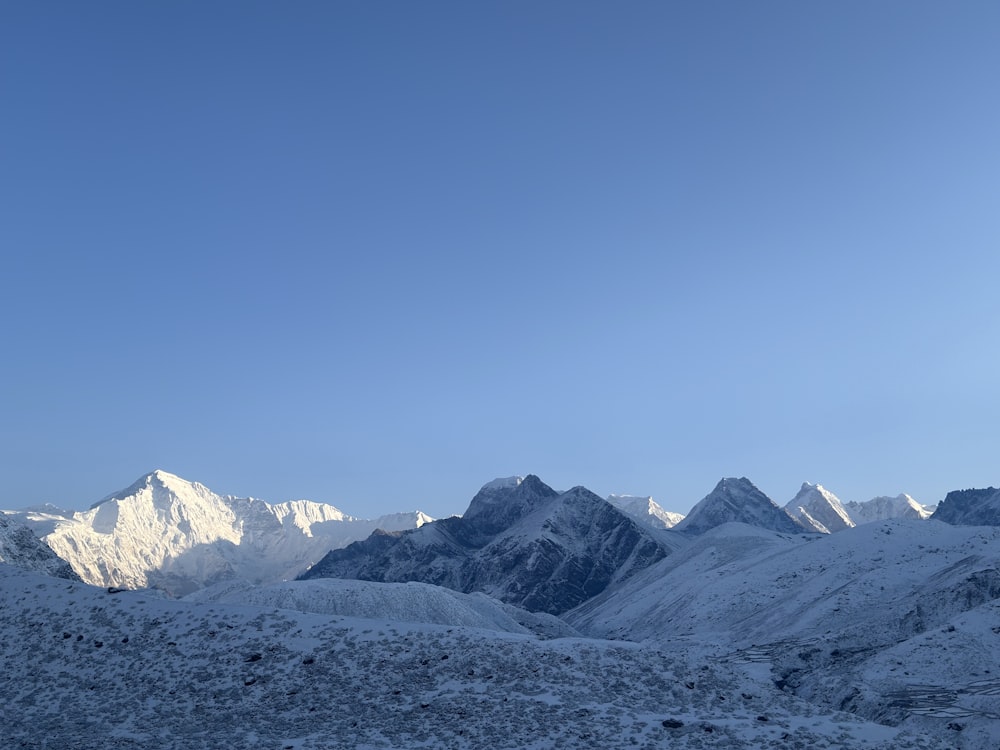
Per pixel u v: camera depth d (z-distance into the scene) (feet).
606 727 155.53
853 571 603.67
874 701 301.22
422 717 161.68
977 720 254.06
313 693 172.65
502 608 584.40
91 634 200.64
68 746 150.82
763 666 429.79
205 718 164.25
